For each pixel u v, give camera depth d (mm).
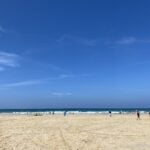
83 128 29766
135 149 17328
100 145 18656
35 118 48875
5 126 31547
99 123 36562
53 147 17844
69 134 24359
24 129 28359
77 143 19359
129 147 17984
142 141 20453
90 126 32125
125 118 48969
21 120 42250
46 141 20188
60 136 22938
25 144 18906
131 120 43125
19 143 19281
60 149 17203
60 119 45406
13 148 17438
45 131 26625
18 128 29375
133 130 27969
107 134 24578
